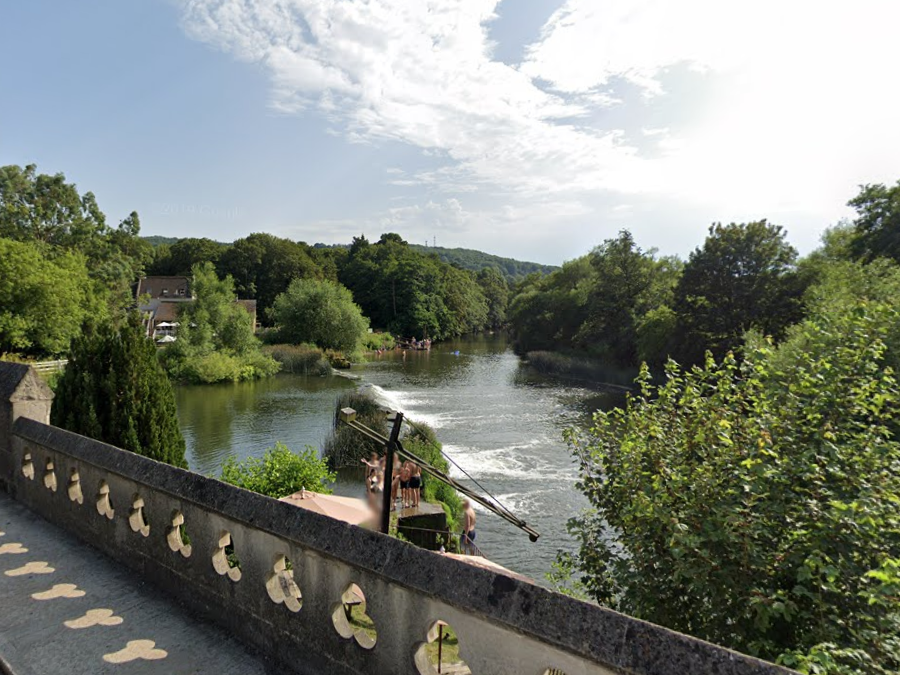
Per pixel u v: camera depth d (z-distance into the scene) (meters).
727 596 5.46
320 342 68.50
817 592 5.07
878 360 8.11
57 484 6.29
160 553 4.91
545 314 74.81
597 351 60.44
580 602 2.55
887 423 6.60
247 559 4.08
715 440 6.53
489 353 81.31
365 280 106.12
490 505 6.77
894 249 32.09
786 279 38.97
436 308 101.81
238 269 96.12
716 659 2.15
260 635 4.01
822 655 4.05
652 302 57.75
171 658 3.92
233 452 26.39
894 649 4.42
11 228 51.25
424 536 13.80
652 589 6.24
